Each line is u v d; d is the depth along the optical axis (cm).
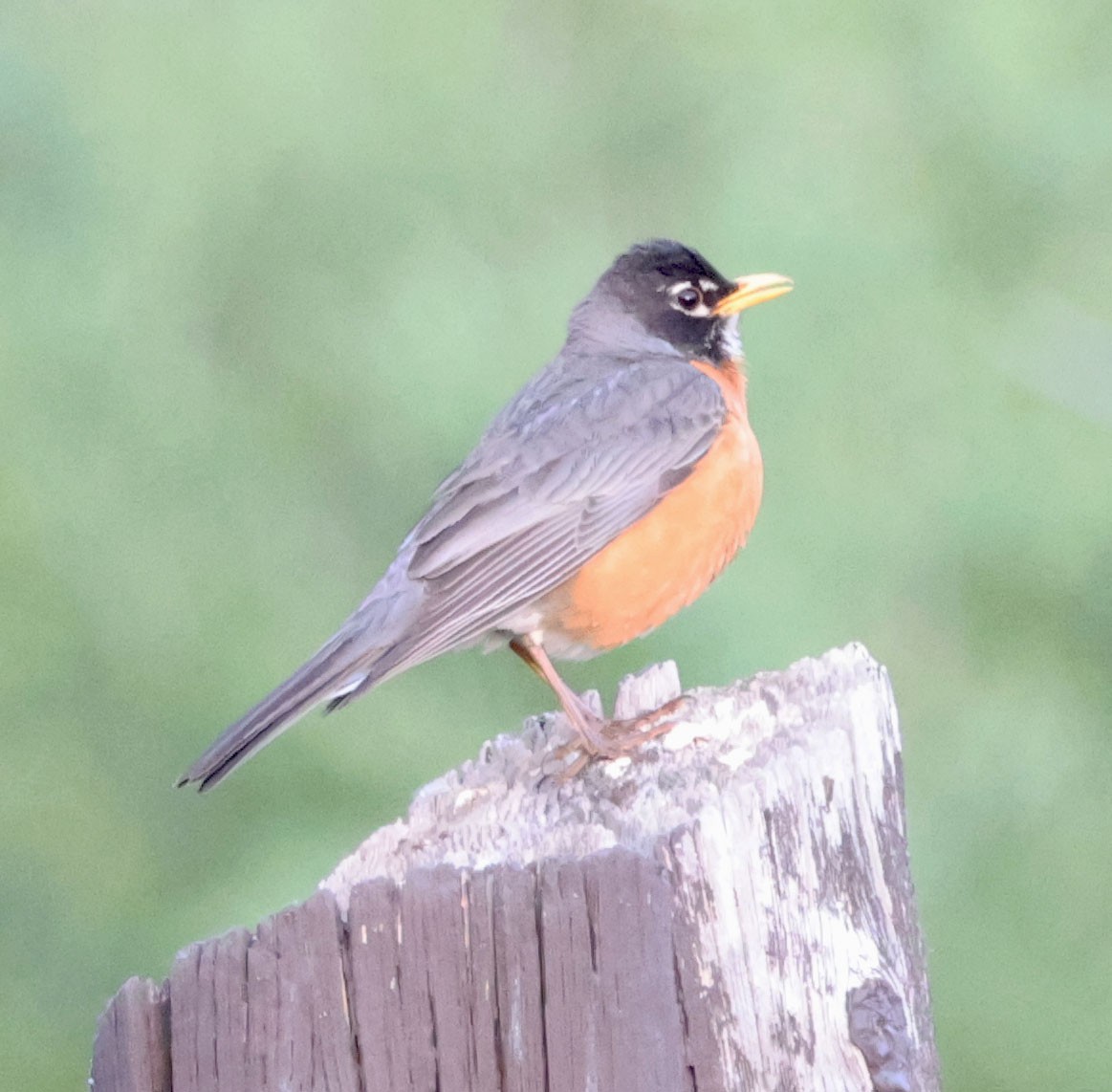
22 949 1245
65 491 1291
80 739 1269
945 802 1276
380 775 1222
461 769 712
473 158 1508
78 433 1317
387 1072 491
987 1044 1196
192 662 1276
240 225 1421
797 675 695
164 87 1405
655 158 1560
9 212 1332
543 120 1548
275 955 494
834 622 1247
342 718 1238
